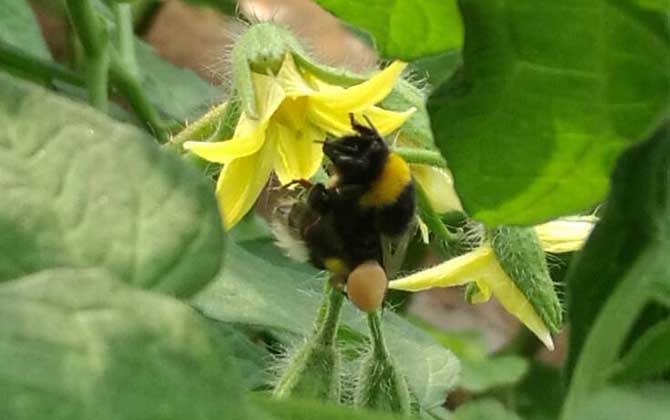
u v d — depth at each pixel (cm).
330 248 15
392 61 15
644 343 9
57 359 8
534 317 16
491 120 11
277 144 15
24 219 9
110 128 10
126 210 9
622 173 9
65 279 9
